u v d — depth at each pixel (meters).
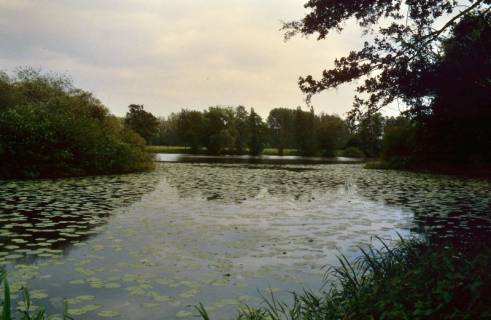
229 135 68.19
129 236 7.41
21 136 17.09
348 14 6.58
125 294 4.66
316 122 78.38
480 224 8.94
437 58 6.32
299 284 5.14
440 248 5.32
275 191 15.09
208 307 4.36
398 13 6.58
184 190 14.74
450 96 6.37
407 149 31.12
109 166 21.36
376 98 6.52
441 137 8.83
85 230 7.77
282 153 78.25
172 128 81.69
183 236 7.53
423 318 3.43
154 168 26.25
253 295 4.75
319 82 6.65
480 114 6.51
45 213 9.34
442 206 11.62
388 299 3.79
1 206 10.03
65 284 4.93
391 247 6.86
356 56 6.50
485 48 6.00
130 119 56.81
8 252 6.16
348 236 7.77
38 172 17.36
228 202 11.99
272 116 97.19
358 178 21.80
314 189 15.99
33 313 4.05
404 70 6.27
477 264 4.06
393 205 11.81
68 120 19.84
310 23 6.70
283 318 4.15
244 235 7.73
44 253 6.17
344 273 5.36
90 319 4.01
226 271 5.56
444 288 3.67
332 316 3.78
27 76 28.64
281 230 8.24
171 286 4.91
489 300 3.43
